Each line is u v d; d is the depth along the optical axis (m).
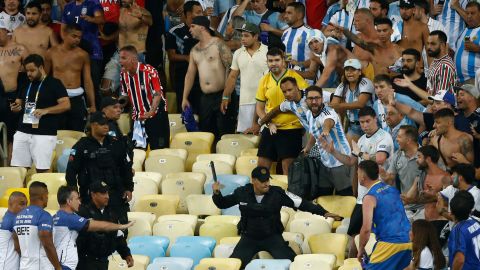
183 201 43.41
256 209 38.50
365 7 47.81
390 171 39.88
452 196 37.00
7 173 43.97
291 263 37.47
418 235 34.56
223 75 46.88
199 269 37.53
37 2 48.19
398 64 44.22
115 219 36.88
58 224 35.62
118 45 49.34
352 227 39.34
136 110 46.00
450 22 48.53
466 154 38.97
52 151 45.03
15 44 47.59
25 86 44.94
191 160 46.16
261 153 44.12
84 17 48.47
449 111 39.19
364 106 42.00
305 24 47.25
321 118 41.44
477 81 43.22
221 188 43.03
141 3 49.88
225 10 51.19
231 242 39.62
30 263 35.91
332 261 37.44
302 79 43.84
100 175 37.47
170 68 50.34
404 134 39.22
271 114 43.44
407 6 45.66
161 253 39.47
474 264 34.78
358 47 44.84
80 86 47.53
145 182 43.62
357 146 40.50
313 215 41.38
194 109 48.34
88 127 37.75
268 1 49.78
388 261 35.94
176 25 50.28
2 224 36.50
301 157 42.12
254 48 45.81
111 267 38.31
